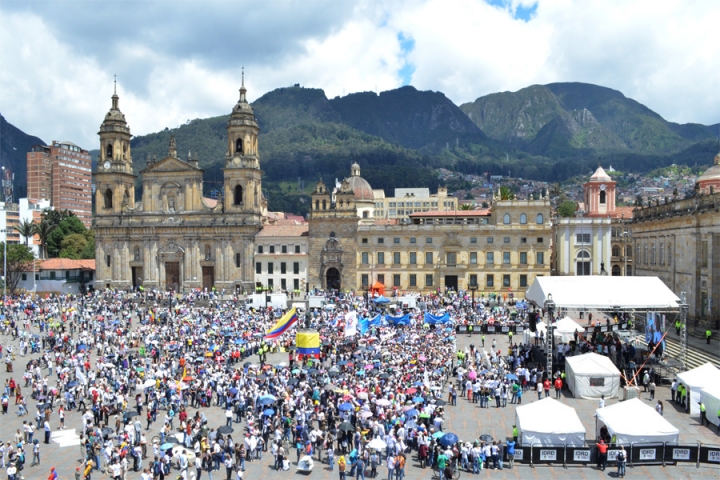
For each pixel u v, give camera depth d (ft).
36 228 644.27
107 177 511.40
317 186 479.41
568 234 448.24
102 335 294.66
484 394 200.54
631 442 152.35
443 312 340.59
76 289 524.11
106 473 151.74
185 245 498.69
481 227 456.86
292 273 483.92
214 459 152.56
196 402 206.49
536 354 255.50
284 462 151.74
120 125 514.68
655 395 208.95
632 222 373.61
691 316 282.15
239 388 197.57
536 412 159.53
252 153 492.54
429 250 463.83
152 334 287.89
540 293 244.42
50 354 279.90
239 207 490.49
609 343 246.68
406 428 164.25
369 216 643.04
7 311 379.14
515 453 155.12
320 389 195.83
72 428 184.96
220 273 491.31
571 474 148.46
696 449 152.46
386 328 299.79
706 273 271.08
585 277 248.11
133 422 172.96
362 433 158.10
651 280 243.40
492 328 321.32
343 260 472.85
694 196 278.67
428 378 209.56
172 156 498.69
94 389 196.03
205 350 260.01
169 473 148.46
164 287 502.79
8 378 247.70
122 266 507.30
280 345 282.77
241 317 337.72
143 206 506.48
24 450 167.12
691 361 237.45
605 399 204.23
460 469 151.74
